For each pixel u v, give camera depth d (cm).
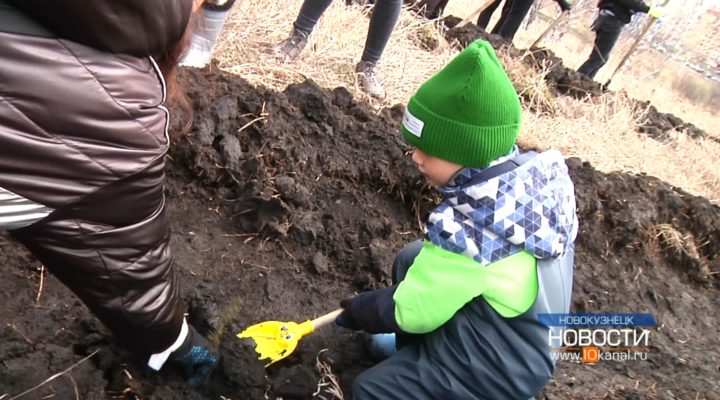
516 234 171
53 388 193
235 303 237
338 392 212
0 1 111
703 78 1095
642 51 1031
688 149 515
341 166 298
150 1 119
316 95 309
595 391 239
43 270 227
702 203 370
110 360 206
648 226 343
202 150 272
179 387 205
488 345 182
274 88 329
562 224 179
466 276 174
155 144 136
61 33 116
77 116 120
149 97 132
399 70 404
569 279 193
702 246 357
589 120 477
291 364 225
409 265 219
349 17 421
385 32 346
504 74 171
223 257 255
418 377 188
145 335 168
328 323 220
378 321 192
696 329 303
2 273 221
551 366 189
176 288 172
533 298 179
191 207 271
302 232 267
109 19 115
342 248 271
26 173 121
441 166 178
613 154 436
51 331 209
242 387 207
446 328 189
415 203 302
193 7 145
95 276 147
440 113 168
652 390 246
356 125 316
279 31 374
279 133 291
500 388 185
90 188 130
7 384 190
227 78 305
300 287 254
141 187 139
